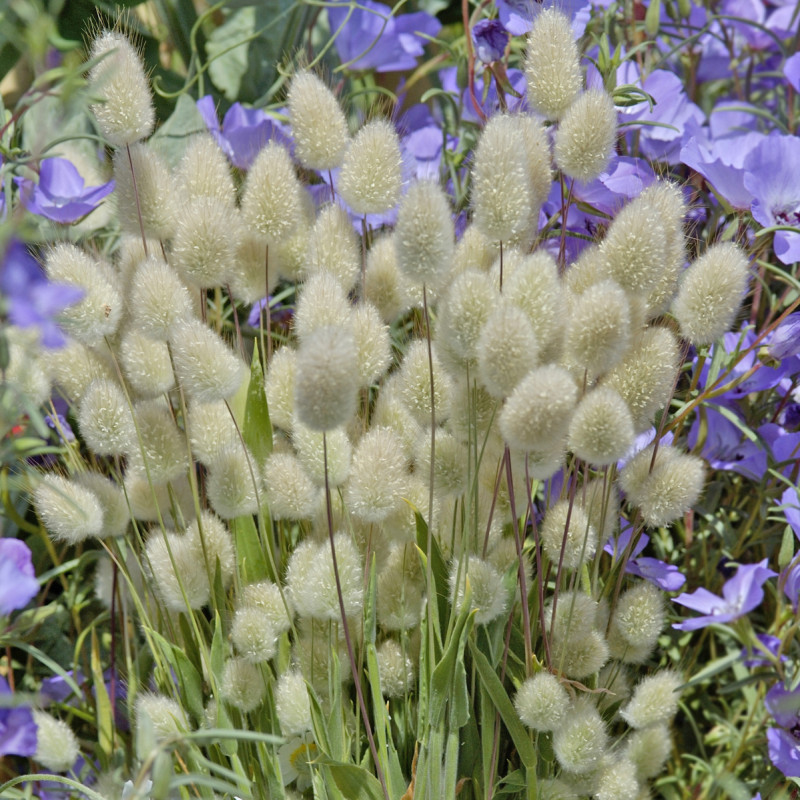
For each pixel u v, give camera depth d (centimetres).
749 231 116
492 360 96
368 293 103
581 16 115
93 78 101
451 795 101
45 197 108
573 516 101
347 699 104
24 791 106
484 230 99
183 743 100
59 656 114
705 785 111
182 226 100
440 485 101
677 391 114
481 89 120
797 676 106
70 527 100
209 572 102
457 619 100
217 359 99
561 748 100
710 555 117
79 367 102
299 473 100
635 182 109
